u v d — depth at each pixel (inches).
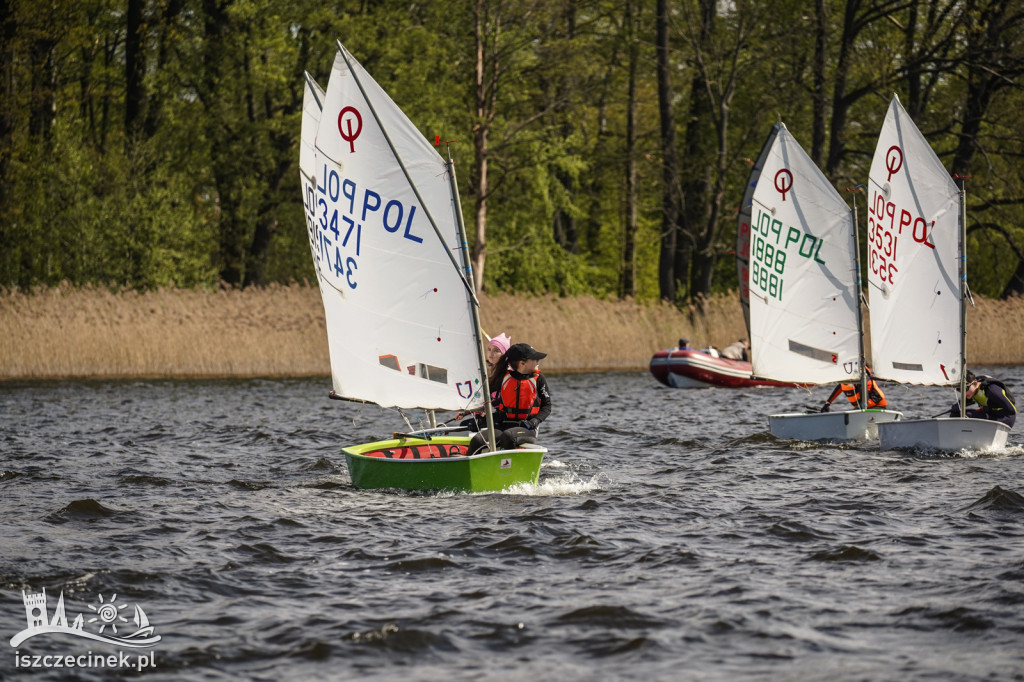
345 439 1686.8
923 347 1541.6
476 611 740.0
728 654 657.6
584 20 4601.4
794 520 1005.2
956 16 3737.7
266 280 4756.4
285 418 1989.4
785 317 1696.6
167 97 4288.9
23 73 3846.0
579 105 4266.7
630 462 1409.9
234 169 4190.5
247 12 3966.5
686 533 960.3
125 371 2866.6
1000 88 3912.4
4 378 2797.7
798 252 1676.9
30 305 2918.3
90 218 3612.2
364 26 3973.9
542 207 4436.5
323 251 1214.9
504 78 3996.1
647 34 4215.1
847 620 714.8
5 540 944.3
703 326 3334.2
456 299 1159.0
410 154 1162.0
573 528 978.1
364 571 840.9
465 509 1065.5
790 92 4020.7
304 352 3004.4
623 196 4581.7
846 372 1656.0
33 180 3764.8
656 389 2628.0
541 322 3198.8
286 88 4180.6
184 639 689.6
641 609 739.4
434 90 3983.8
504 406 1217.4
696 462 1398.9
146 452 1534.2
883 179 1572.3
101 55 4795.8
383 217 1173.7
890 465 1336.1
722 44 4111.7
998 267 4768.7
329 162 1198.3
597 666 642.2
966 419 1425.9
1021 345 3043.8
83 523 1019.9
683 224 4318.4
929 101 4242.1
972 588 772.0
